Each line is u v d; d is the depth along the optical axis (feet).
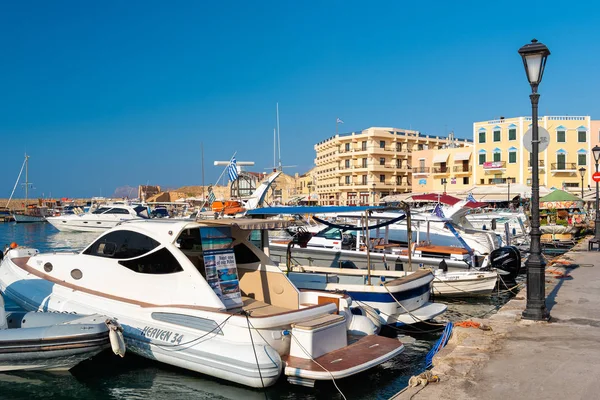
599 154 77.56
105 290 33.27
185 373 29.17
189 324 28.43
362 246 55.11
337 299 31.24
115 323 28.91
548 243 94.22
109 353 32.17
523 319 31.50
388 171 270.46
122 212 160.35
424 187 256.11
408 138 277.85
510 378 21.48
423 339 37.91
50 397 26.73
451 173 244.83
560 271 51.83
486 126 229.66
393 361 32.37
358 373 28.27
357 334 30.81
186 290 29.58
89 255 34.68
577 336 27.71
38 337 27.40
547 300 37.91
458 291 51.39
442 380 21.42
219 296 29.58
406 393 20.13
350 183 277.03
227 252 30.50
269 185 87.04
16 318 30.55
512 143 221.05
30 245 127.24
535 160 31.24
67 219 158.71
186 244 33.55
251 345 25.93
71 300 33.55
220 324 27.14
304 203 312.50
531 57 30.60
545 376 21.63
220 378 27.17
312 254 55.77
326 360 26.20
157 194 415.85
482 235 63.10
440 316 46.11
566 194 99.71
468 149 240.12
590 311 34.06
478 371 22.40
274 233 98.02
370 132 265.54
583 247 80.84
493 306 50.29
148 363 30.83
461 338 28.68
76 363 28.48
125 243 32.89
